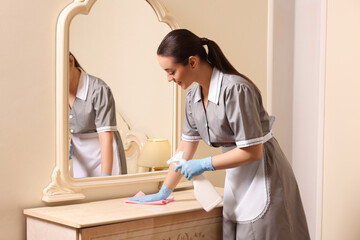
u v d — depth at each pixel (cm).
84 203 203
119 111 215
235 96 172
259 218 183
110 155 212
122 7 214
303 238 192
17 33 189
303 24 304
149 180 223
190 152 206
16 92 190
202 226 199
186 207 193
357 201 341
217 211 204
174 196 221
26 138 193
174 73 179
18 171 191
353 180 337
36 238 187
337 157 321
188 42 176
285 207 184
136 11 219
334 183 319
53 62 199
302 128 309
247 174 188
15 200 191
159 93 229
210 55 183
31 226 189
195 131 203
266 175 184
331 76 310
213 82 179
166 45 176
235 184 192
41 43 195
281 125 303
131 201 202
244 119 171
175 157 187
